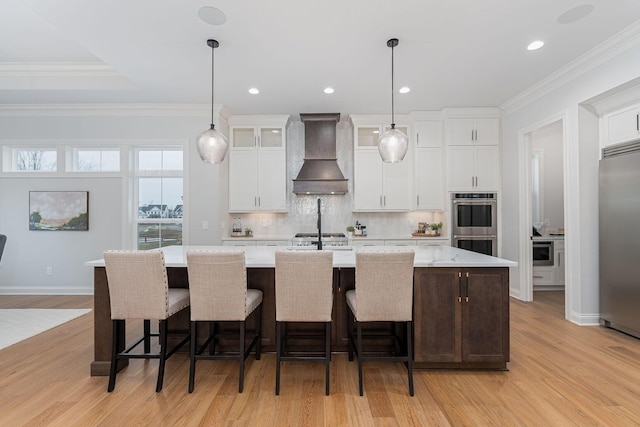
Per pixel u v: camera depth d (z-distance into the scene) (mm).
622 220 3168
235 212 5352
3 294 4801
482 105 4809
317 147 5207
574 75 3486
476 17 2635
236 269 2203
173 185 5059
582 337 3111
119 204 4832
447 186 4977
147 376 2424
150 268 2213
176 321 2838
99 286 2479
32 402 2076
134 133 4809
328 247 3432
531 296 4426
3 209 4816
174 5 2467
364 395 2152
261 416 1923
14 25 3074
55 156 4914
